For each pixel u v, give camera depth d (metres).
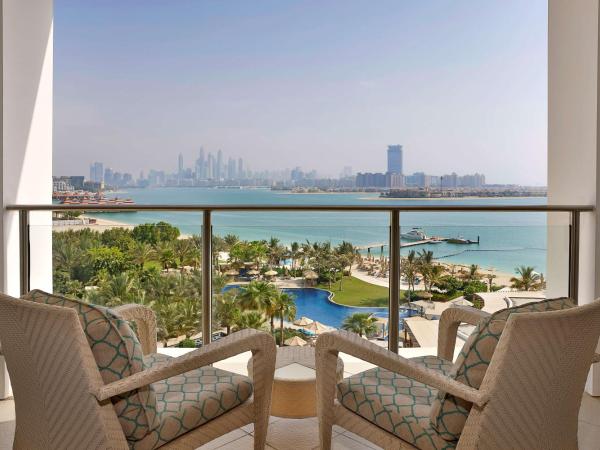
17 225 2.80
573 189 2.93
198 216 2.81
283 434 2.27
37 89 3.04
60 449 1.45
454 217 2.81
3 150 2.65
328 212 2.79
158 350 2.84
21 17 2.83
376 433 1.62
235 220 2.82
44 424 1.47
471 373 1.36
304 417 2.08
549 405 1.41
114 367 1.37
